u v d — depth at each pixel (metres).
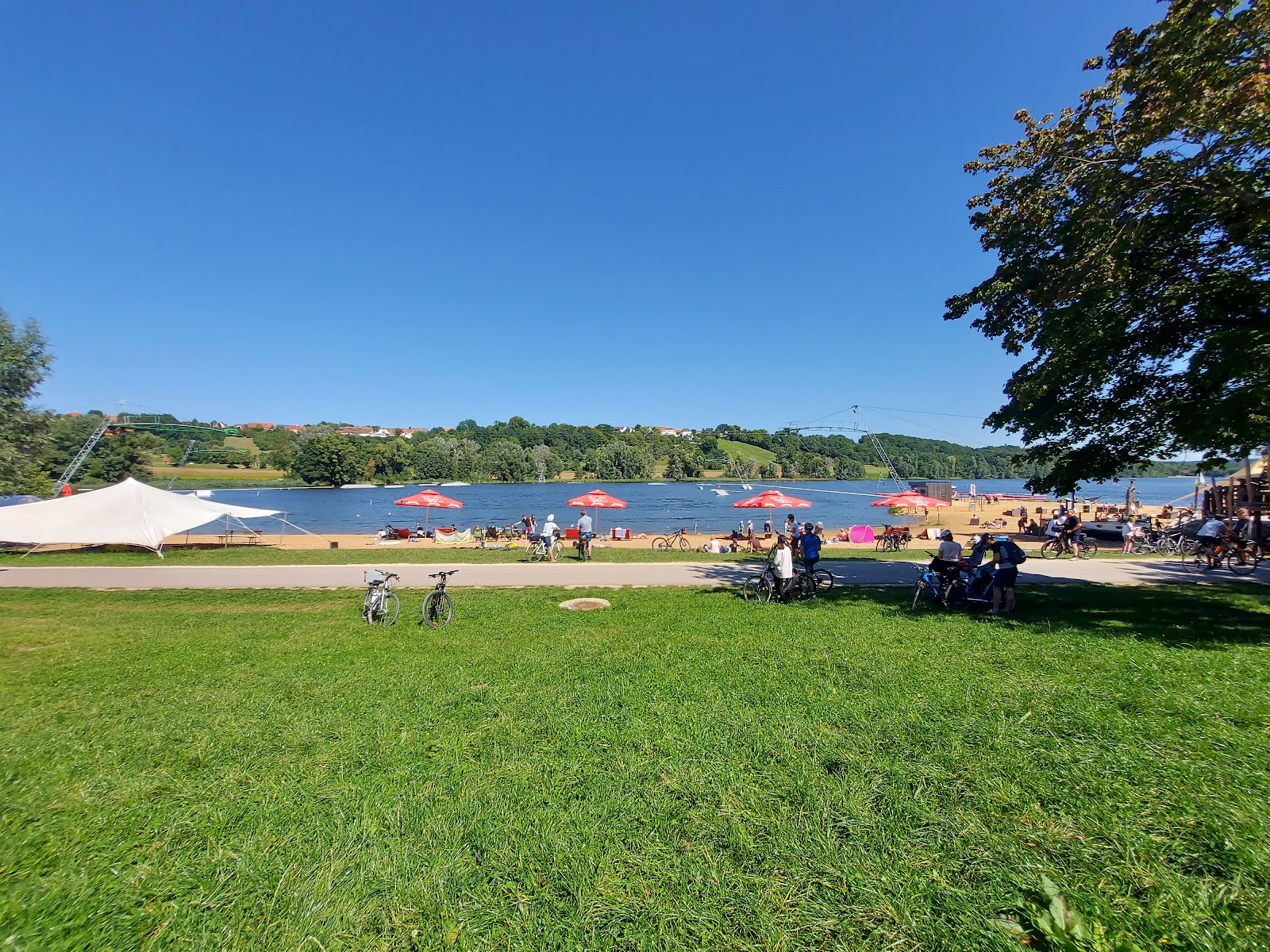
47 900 3.28
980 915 3.01
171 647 9.48
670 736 5.26
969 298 14.38
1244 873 3.22
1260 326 9.61
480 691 6.77
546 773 4.63
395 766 4.82
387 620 11.55
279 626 11.17
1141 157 10.59
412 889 3.29
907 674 7.09
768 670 7.39
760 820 3.87
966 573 13.12
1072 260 11.23
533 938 2.94
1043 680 6.76
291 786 4.54
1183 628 9.61
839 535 33.78
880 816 3.89
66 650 9.34
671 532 45.62
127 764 5.03
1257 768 4.42
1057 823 3.77
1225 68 9.27
